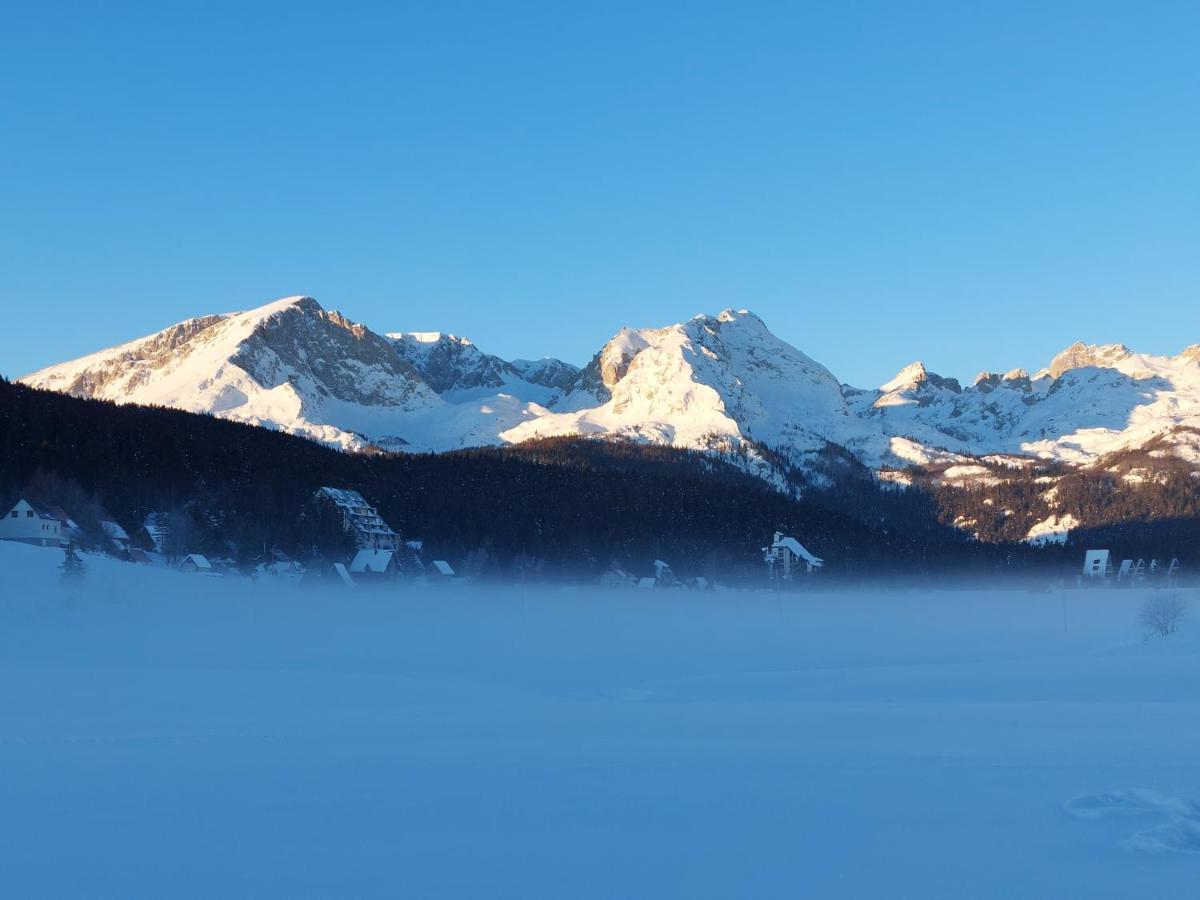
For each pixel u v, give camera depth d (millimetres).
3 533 155500
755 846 27172
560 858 26266
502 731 50562
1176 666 86562
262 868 25578
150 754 42281
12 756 41906
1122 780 34812
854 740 46656
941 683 81625
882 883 23859
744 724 53906
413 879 24594
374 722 54031
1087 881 23516
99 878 24922
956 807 31109
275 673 79812
